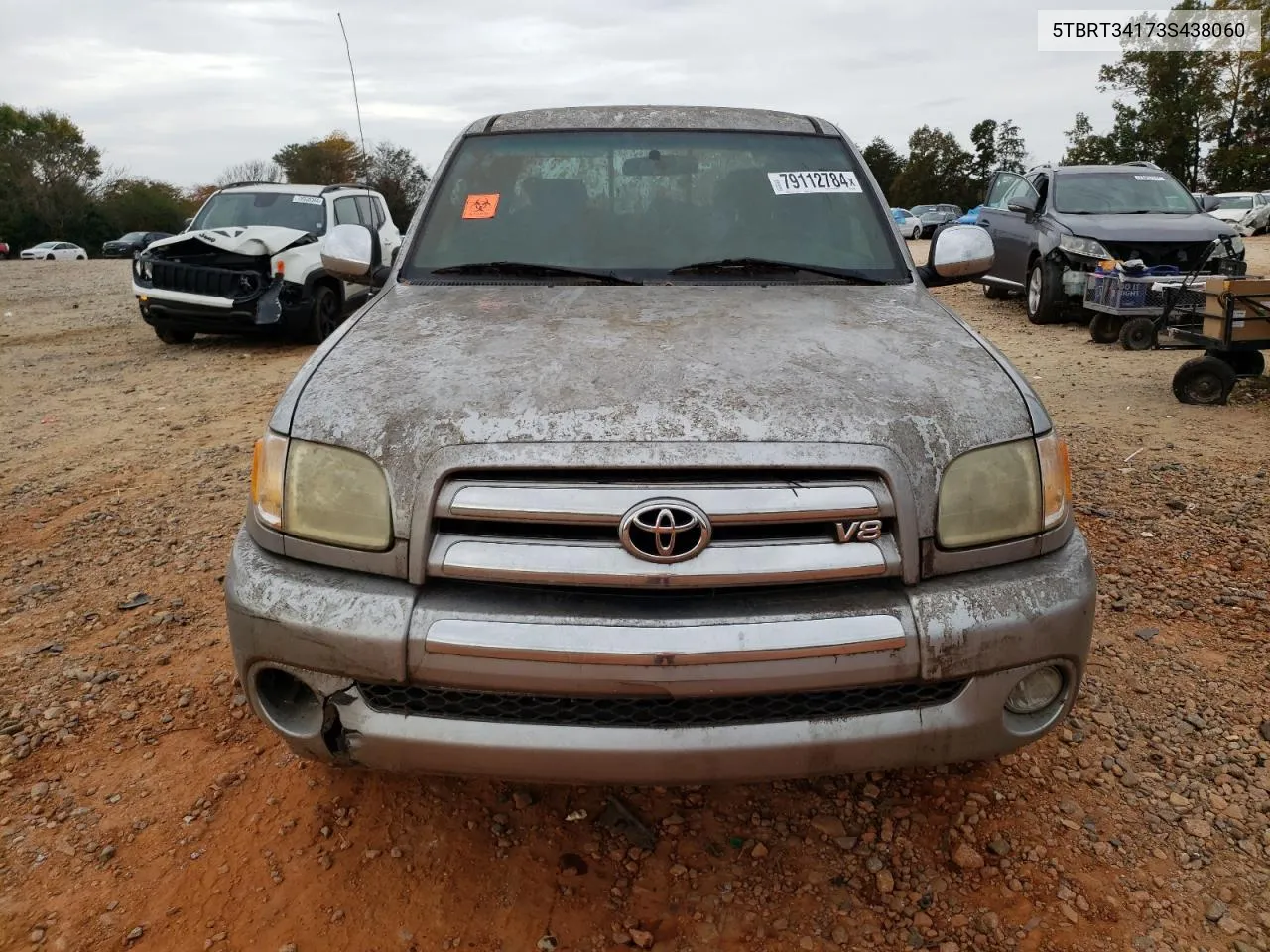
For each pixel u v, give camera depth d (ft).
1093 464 16.92
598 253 10.11
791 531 6.16
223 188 35.45
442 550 6.16
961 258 10.68
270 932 6.79
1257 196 92.27
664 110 11.99
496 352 7.43
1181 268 31.07
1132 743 8.82
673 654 5.86
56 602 12.01
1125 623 11.03
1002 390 7.02
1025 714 6.75
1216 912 6.88
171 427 20.94
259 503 6.84
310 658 6.31
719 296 9.29
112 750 8.84
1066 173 35.81
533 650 5.91
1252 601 11.44
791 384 6.75
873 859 7.50
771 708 6.24
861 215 10.69
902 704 6.35
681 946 6.73
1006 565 6.61
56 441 20.22
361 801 8.08
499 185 10.85
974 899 7.09
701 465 6.02
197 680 10.02
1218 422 19.89
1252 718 9.18
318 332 32.55
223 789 8.28
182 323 31.71
